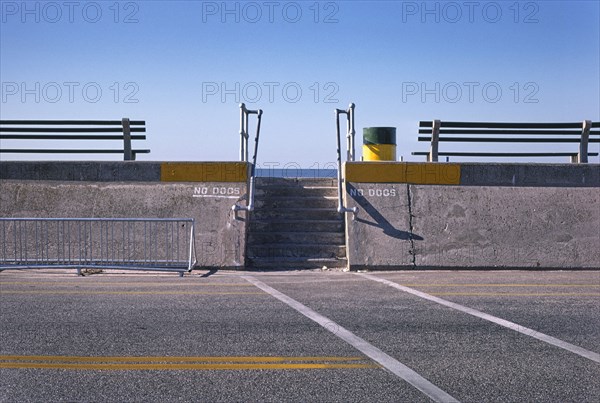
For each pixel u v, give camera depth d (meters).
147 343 7.27
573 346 7.18
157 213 14.34
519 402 5.48
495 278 12.30
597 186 15.09
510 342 7.34
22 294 10.37
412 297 10.12
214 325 8.12
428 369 6.34
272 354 6.85
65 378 6.06
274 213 15.16
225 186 14.68
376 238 13.81
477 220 14.15
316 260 13.77
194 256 13.12
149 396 5.59
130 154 17.34
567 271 13.38
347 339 7.45
